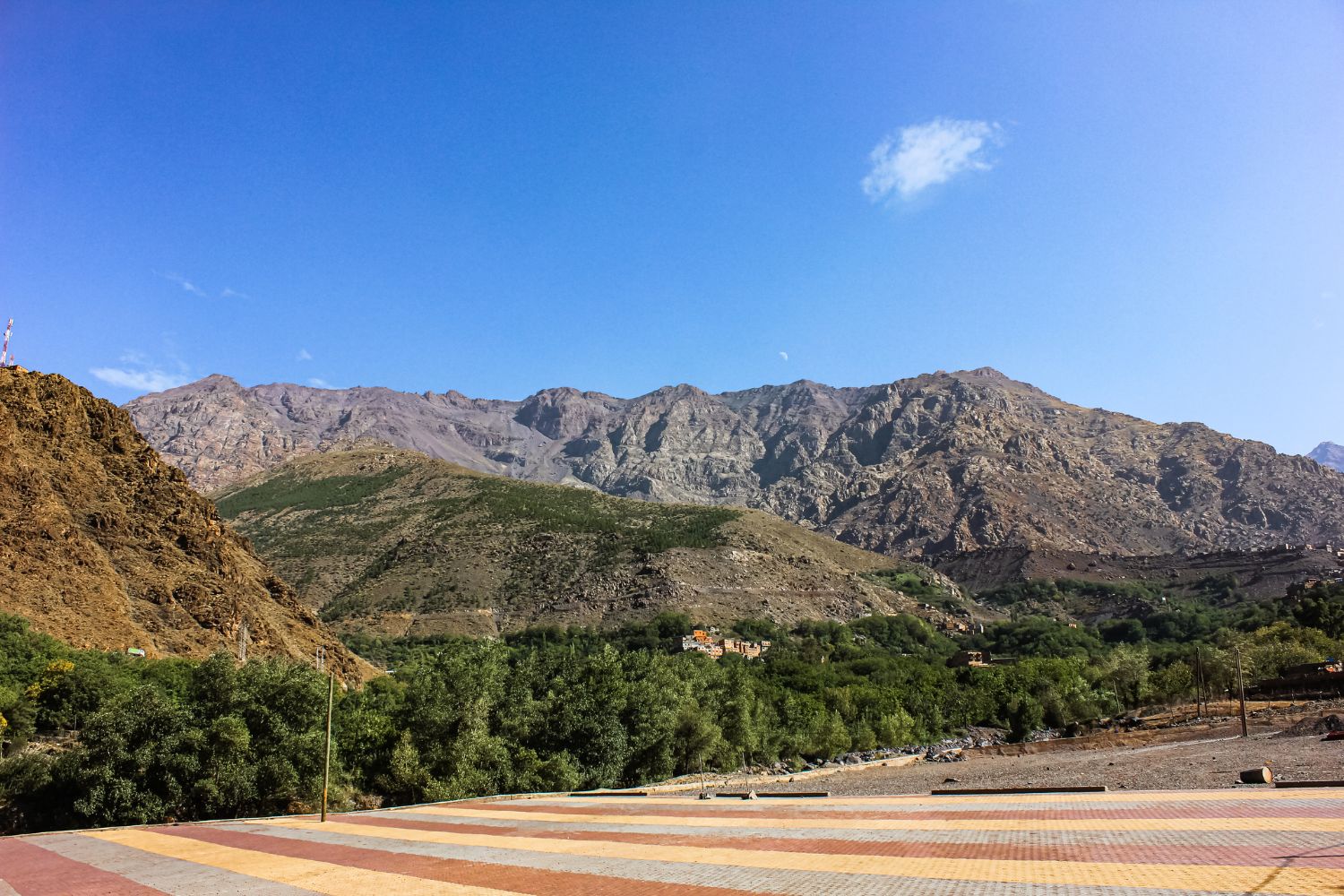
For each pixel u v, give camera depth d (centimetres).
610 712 8538
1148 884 2045
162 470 14538
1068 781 5994
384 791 7412
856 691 13938
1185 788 4188
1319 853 2248
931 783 7238
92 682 8725
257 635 13000
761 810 4691
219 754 6462
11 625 9281
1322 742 6881
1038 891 2088
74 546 11369
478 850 3650
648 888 2542
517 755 7938
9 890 3322
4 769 6084
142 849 4422
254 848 4197
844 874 2509
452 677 7794
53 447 12862
